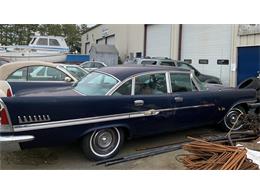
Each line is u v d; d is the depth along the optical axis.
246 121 6.37
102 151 4.79
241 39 14.17
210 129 6.70
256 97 6.73
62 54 20.27
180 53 19.05
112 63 27.83
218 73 15.77
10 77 6.71
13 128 4.01
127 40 27.98
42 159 4.90
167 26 20.50
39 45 20.00
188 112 5.63
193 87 5.86
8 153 5.12
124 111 4.85
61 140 4.38
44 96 4.25
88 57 25.41
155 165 4.68
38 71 6.94
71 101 4.38
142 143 5.72
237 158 4.50
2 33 41.03
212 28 16.17
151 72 5.27
